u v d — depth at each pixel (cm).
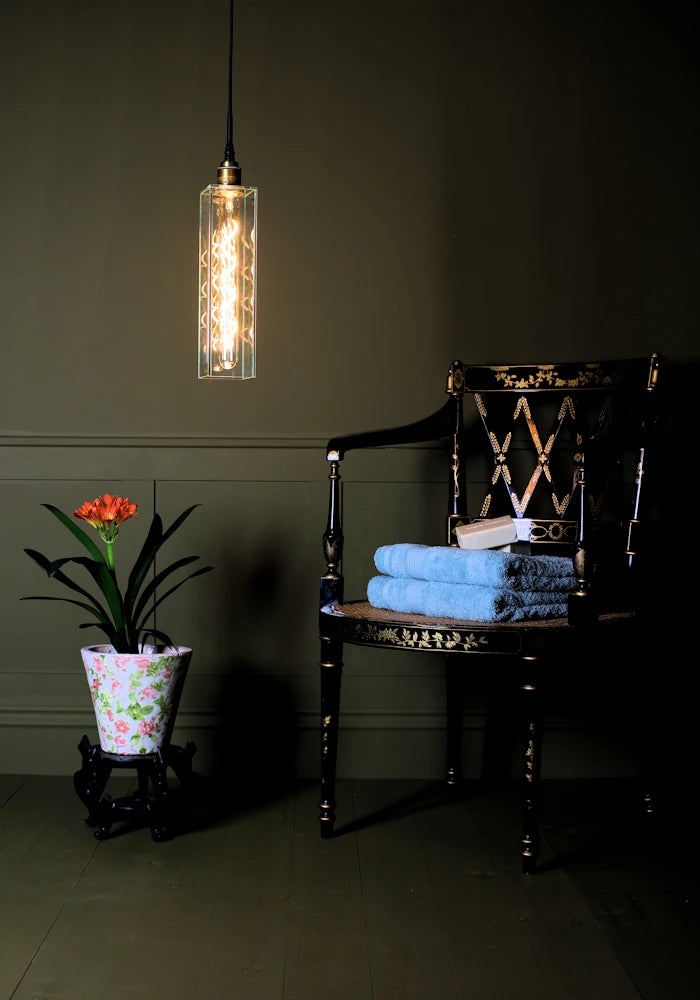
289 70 214
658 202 216
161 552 216
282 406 215
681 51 216
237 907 149
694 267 216
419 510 216
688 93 216
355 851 172
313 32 214
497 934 141
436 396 216
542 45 215
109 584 178
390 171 215
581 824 187
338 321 215
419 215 215
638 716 187
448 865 166
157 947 136
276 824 185
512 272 216
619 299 216
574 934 142
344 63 214
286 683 217
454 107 215
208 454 215
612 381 193
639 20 215
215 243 159
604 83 215
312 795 204
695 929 144
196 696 217
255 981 127
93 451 214
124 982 126
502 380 200
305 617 217
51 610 215
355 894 154
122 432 214
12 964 131
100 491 215
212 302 160
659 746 218
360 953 135
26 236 214
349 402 215
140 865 164
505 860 169
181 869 163
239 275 160
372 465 216
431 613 169
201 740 216
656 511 217
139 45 213
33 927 141
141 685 174
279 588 216
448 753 202
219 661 217
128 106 213
